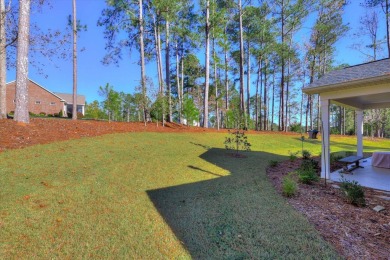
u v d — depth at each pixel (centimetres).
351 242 263
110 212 338
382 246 256
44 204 350
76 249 252
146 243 266
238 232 290
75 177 466
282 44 1766
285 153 969
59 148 632
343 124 2591
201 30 1650
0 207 332
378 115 1977
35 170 477
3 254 240
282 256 241
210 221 320
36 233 278
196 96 2456
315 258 236
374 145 1502
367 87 487
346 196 392
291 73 2145
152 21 1519
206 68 1498
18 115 769
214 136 1164
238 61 2236
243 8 1648
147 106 1175
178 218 328
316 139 1505
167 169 577
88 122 1058
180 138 1002
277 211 349
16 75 776
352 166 710
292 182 449
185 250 254
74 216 321
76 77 1202
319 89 541
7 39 1000
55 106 2867
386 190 464
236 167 645
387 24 1691
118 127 1034
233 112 1678
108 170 524
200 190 446
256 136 1312
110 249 254
